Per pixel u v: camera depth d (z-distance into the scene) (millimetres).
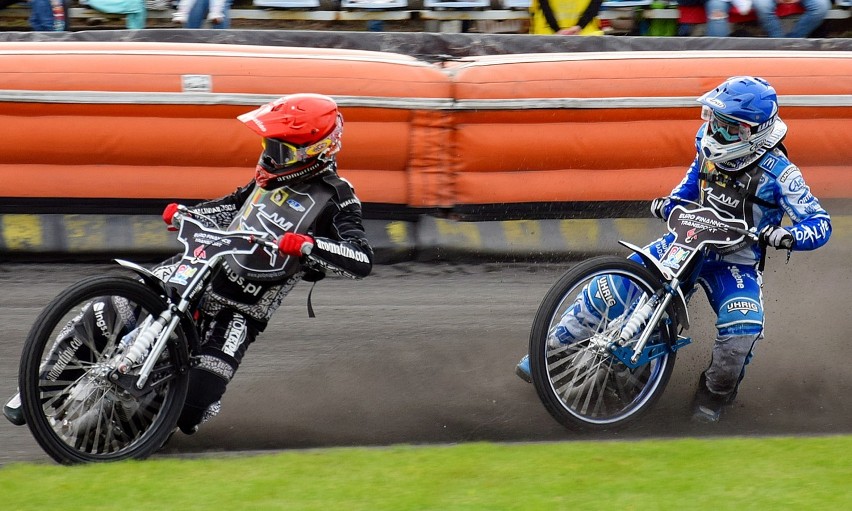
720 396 12820
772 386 14117
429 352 15055
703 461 10633
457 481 9914
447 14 27984
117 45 18375
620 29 28125
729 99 11914
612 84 19078
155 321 10570
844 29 29688
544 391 11812
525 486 9789
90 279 10273
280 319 16094
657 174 19500
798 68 19781
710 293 12961
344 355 14867
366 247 11078
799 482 9992
